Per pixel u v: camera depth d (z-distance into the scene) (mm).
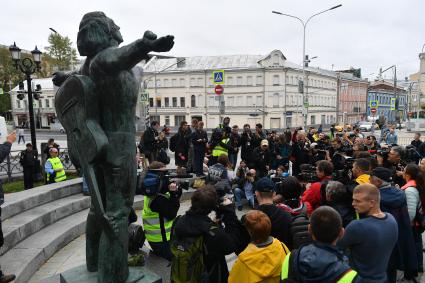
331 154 9797
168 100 61625
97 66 2738
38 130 51500
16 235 5211
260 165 9391
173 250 3146
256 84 56875
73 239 6152
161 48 2402
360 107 85750
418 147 12148
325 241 2340
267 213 3477
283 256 2775
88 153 2838
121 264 3078
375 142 10836
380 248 2949
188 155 10297
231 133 10250
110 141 2922
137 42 2484
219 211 3518
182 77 60000
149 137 10383
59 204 6836
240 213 8070
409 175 4715
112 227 2896
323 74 68750
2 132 14461
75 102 2865
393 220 3066
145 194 4523
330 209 2438
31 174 9664
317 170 5000
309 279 2203
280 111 56844
